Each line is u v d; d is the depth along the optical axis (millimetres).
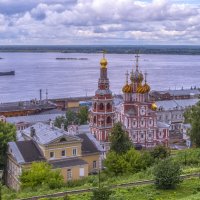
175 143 167625
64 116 185625
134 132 145500
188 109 176625
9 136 109562
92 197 62219
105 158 110500
